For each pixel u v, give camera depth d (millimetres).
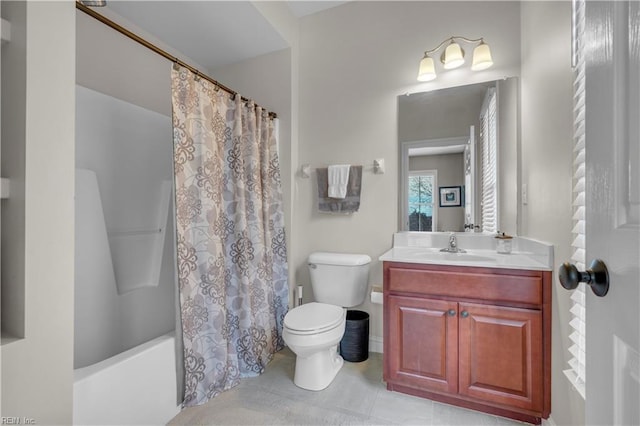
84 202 1635
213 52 2488
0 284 773
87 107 1717
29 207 768
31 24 783
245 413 1513
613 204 485
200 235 1638
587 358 566
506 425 1430
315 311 1863
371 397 1651
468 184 2025
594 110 550
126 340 1771
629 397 439
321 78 2445
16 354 739
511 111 1887
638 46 429
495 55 1946
